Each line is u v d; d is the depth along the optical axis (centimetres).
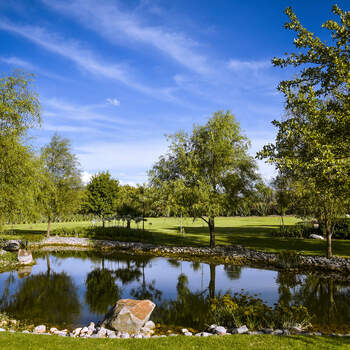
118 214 3441
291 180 1619
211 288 1259
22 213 1341
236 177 1909
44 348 568
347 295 1124
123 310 830
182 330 814
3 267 1727
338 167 658
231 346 585
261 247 2122
